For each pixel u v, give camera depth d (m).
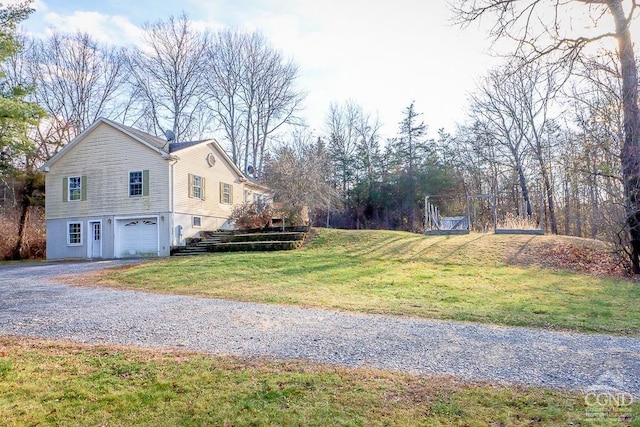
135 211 18.52
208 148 21.33
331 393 3.96
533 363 4.85
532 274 11.77
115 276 12.14
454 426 3.33
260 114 37.38
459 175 33.66
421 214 33.91
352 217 35.97
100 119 19.00
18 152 20.95
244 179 24.53
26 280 12.01
